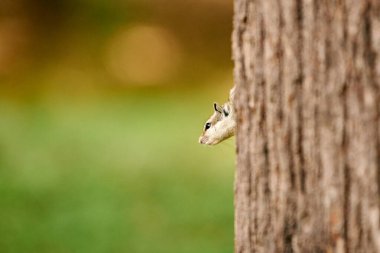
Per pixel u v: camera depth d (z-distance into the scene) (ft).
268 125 13.93
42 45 98.43
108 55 98.22
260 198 14.24
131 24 104.73
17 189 49.03
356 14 12.86
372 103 12.88
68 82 90.84
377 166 12.94
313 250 13.71
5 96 84.53
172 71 97.19
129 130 66.13
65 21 102.17
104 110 76.18
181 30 105.91
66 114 73.77
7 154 56.90
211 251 40.24
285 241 14.01
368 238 13.16
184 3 109.29
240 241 14.70
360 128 13.00
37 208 46.19
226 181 51.90
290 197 13.83
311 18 13.24
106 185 50.78
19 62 94.68
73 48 98.84
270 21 13.66
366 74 12.88
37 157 56.90
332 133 13.24
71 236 42.22
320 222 13.58
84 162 56.18
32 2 101.71
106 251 40.78
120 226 43.37
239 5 14.08
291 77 13.53
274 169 13.96
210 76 96.53
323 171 13.42
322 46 13.17
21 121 68.85
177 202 47.26
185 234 42.60
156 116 73.15
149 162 56.34
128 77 94.53
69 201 47.26
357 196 13.16
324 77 13.20
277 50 13.64
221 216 44.75
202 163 56.49
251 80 14.05
